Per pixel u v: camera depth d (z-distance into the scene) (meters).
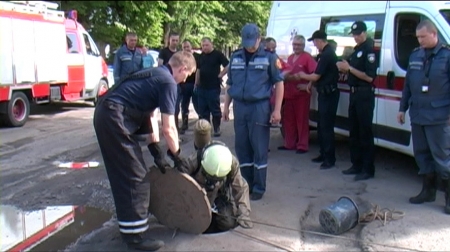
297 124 7.45
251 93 5.02
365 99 5.80
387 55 6.04
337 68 6.34
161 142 7.60
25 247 4.13
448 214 4.79
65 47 11.48
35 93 10.58
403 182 5.91
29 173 6.41
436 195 5.38
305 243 4.17
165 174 4.10
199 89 8.44
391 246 4.09
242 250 4.03
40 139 8.72
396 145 5.98
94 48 13.31
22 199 5.38
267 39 7.29
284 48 8.56
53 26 10.98
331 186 5.77
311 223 4.61
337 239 4.25
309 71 7.11
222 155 4.21
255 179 5.29
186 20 25.97
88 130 9.62
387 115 6.05
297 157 7.18
